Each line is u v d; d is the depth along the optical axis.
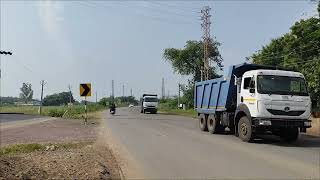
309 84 35.69
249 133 18.33
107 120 41.34
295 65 40.38
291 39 41.81
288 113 17.78
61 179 9.73
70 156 13.54
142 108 67.75
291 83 18.17
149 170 11.63
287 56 42.28
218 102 22.64
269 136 21.69
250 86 18.41
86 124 34.59
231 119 21.28
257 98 17.84
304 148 16.22
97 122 37.72
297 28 41.44
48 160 12.58
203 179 10.16
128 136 22.38
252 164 12.22
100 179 9.95
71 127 31.09
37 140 21.75
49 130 28.27
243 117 18.86
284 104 17.75
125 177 10.70
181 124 33.53
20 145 18.41
